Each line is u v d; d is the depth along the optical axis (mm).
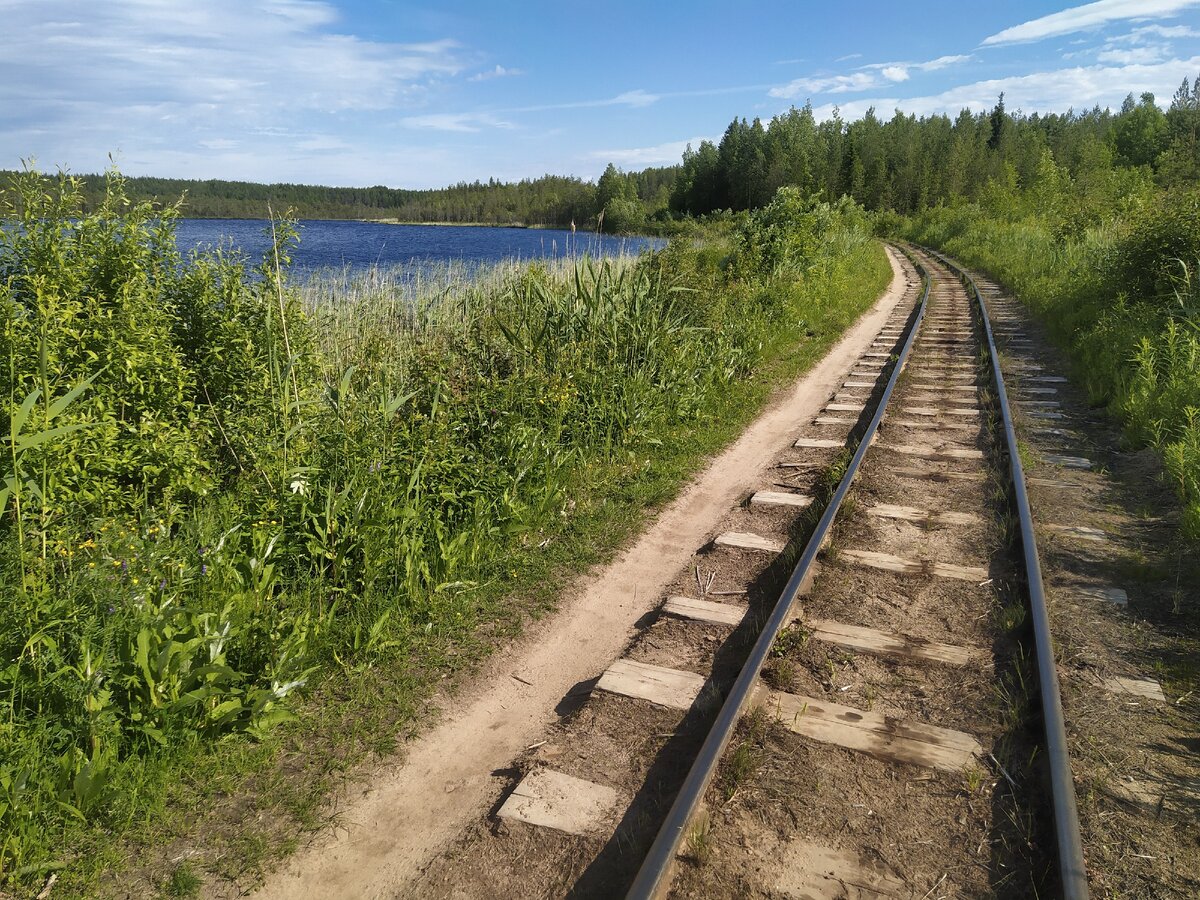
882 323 16188
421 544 5129
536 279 9352
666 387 8984
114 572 4047
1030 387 9719
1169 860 2727
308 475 5336
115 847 3053
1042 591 4312
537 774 3393
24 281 4926
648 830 3027
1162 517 5621
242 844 3102
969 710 3600
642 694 3918
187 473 5203
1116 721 3473
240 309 6176
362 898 2859
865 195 81000
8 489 3666
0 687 3424
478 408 6762
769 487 6930
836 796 3107
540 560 5590
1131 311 11461
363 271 14289
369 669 4281
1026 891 2637
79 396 4852
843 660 4035
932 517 5801
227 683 3836
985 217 44938
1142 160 76062
